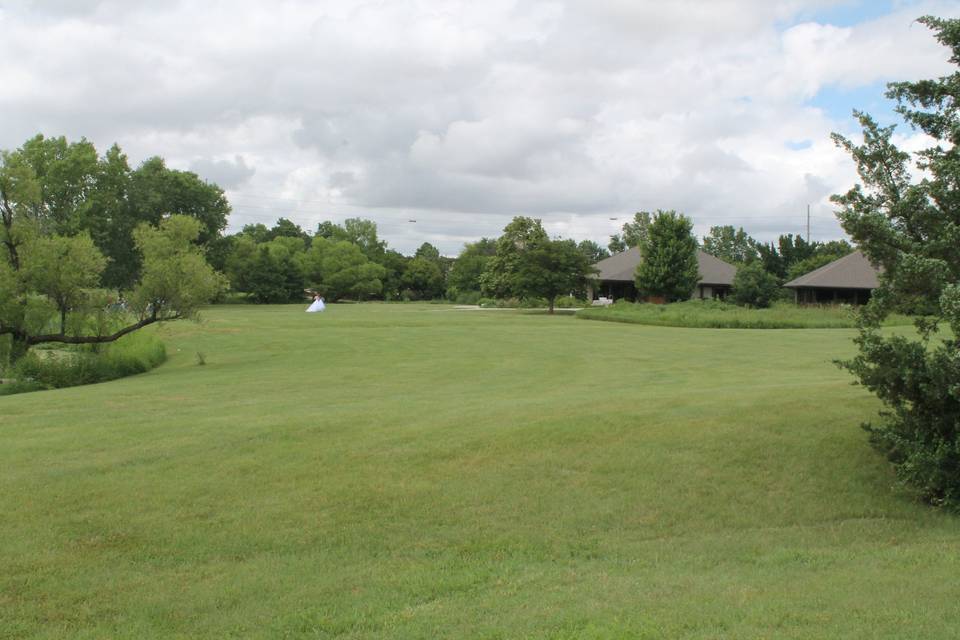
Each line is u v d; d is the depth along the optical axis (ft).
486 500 27.32
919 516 26.53
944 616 17.62
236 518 25.50
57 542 23.39
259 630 18.48
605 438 33.14
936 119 27.30
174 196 279.08
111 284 256.32
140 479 28.76
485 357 88.79
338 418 38.04
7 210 80.07
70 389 63.36
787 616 17.76
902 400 27.45
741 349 95.40
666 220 216.54
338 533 24.66
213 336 120.37
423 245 499.51
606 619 17.95
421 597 20.33
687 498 27.73
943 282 24.99
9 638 18.19
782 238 287.28
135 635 18.30
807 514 26.86
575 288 206.80
